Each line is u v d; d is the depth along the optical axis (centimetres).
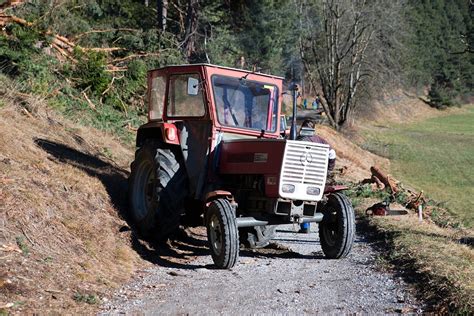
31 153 990
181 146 918
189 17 3042
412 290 698
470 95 10188
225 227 812
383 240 1025
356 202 1449
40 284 651
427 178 3831
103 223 893
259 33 3959
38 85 1467
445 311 614
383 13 4497
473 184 3681
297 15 4375
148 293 701
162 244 953
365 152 4028
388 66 5247
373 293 698
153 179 935
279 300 671
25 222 745
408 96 9088
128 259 828
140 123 1833
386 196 1541
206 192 893
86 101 1689
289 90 880
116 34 2353
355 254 928
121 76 1908
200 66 912
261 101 937
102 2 2805
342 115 4691
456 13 9469
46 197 831
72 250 762
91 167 1098
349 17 4397
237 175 890
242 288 723
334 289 718
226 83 916
